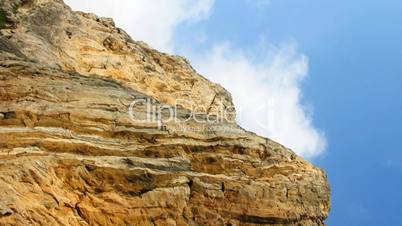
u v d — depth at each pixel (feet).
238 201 93.61
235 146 98.43
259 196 95.20
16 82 94.22
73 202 84.28
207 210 91.30
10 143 85.35
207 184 92.58
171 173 90.99
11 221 77.87
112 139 92.22
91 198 85.30
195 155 95.61
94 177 86.84
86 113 93.04
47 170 84.12
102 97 96.99
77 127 91.15
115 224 85.30
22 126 88.33
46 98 93.25
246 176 96.73
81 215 84.23
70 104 93.66
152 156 92.79
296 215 98.22
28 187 81.56
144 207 87.35
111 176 87.56
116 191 86.94
